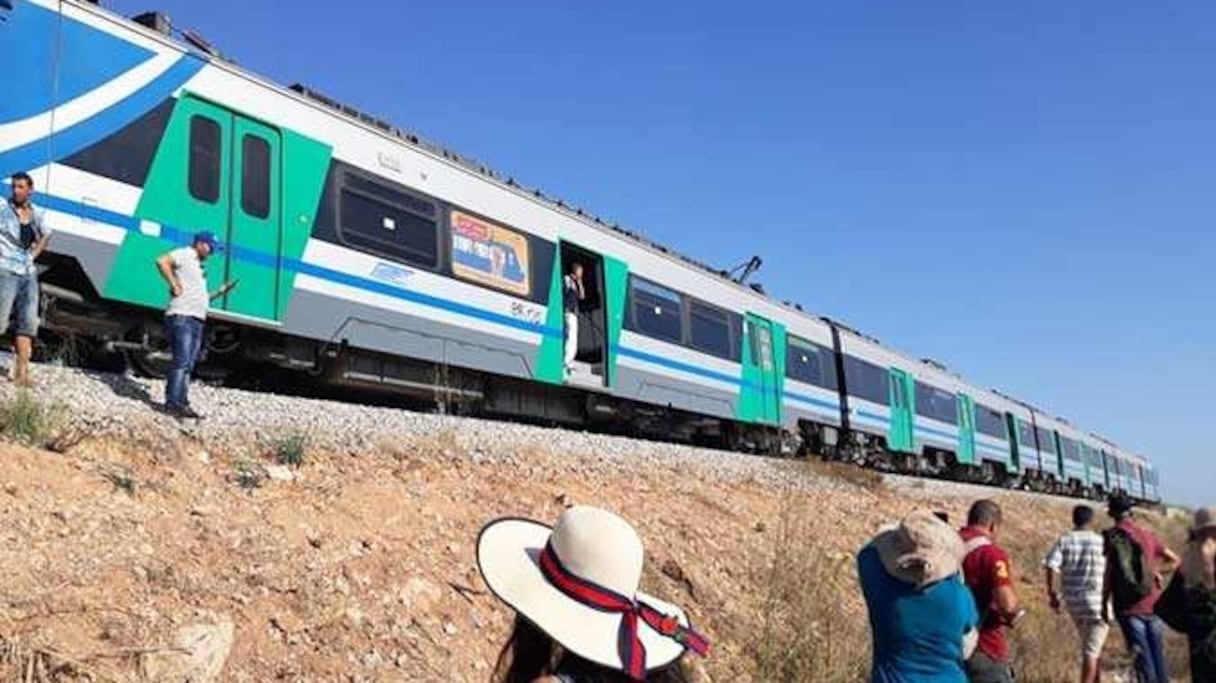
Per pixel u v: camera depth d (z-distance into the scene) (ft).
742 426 68.64
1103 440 173.78
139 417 25.17
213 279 33.32
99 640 15.47
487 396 47.73
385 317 39.88
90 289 30.89
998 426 121.80
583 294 54.08
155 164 31.83
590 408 53.98
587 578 7.25
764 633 26.48
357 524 22.89
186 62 33.17
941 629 15.24
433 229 42.78
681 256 65.67
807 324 78.89
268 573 19.04
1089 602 27.14
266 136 35.81
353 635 18.60
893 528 16.10
